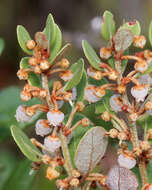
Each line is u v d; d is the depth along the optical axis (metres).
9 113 0.21
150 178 0.16
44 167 0.19
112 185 0.14
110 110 0.15
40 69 0.14
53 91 0.14
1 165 0.23
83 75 0.15
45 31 0.14
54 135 0.14
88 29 0.35
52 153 0.14
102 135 0.14
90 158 0.14
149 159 0.15
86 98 0.14
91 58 0.14
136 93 0.14
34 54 0.14
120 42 0.14
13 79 0.37
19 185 0.18
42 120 0.14
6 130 0.20
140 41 0.14
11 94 0.21
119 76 0.14
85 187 0.15
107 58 0.14
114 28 0.15
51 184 0.18
